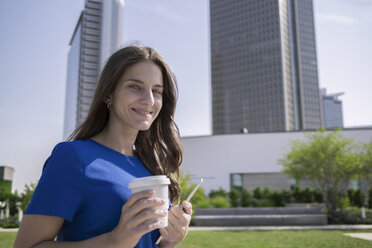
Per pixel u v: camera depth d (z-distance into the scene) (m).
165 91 1.62
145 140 1.67
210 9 127.75
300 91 119.19
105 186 1.07
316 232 10.12
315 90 122.88
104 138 1.34
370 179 14.23
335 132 14.65
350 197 18.48
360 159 13.53
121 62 1.24
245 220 12.50
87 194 1.02
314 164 13.96
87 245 0.89
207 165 26.58
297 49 123.56
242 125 112.25
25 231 0.93
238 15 121.44
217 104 117.94
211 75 121.31
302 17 129.62
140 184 0.92
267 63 113.00
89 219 1.03
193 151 27.16
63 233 1.06
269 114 109.62
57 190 0.96
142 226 0.85
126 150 1.38
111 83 1.26
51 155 1.07
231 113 114.88
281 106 108.38
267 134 25.62
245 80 115.19
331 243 7.72
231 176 25.98
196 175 26.64
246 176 25.98
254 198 21.77
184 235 1.22
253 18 118.69
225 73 119.00
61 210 0.94
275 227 11.85
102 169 1.11
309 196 20.48
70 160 1.03
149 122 1.28
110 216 1.05
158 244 1.34
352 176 13.84
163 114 1.71
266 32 115.50
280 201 20.48
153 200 0.85
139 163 1.40
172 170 1.75
